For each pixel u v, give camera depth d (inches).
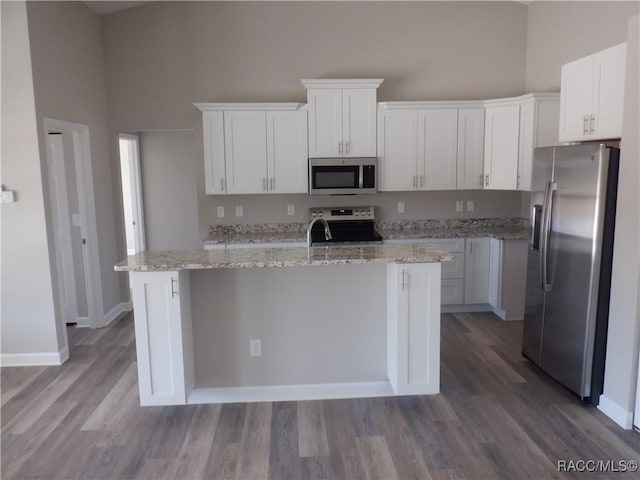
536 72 204.4
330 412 122.0
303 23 205.8
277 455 103.9
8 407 126.4
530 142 182.5
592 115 134.2
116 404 127.3
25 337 154.6
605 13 160.2
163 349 122.5
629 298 110.5
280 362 134.1
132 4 198.2
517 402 125.5
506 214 219.8
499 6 209.8
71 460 102.9
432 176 202.2
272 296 131.6
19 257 151.5
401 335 124.8
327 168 196.5
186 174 258.8
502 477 95.3
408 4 207.8
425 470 98.0
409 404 125.0
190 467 100.2
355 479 95.5
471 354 158.1
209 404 126.6
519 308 192.4
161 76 205.5
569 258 125.8
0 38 143.9
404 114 198.4
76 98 176.2
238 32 204.8
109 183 205.9
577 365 124.2
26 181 148.8
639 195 107.0
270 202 212.4
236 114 195.0
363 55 208.7
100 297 191.6
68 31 171.0
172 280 118.7
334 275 132.1
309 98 195.2
